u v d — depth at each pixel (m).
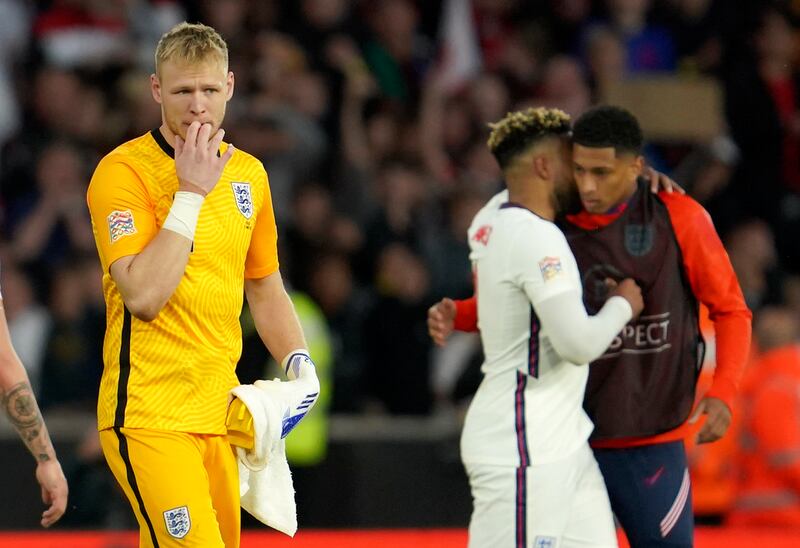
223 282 15.97
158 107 36.81
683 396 18.36
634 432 18.17
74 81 38.41
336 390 32.25
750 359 28.55
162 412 15.69
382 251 35.50
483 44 43.12
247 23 39.88
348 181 37.50
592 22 43.34
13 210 36.53
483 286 17.89
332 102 39.16
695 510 28.33
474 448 17.67
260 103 37.59
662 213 18.33
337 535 26.20
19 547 25.08
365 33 41.22
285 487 16.61
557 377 17.53
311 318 31.03
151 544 15.80
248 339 29.12
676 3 42.56
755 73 40.28
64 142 37.50
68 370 32.34
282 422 16.06
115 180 15.82
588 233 18.30
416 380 33.25
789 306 34.84
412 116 40.03
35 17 39.94
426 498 31.20
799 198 40.22
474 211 37.41
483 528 17.53
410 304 33.53
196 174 15.46
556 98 41.25
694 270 18.28
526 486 17.25
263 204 16.69
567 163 18.02
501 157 18.09
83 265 33.53
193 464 15.72
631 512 18.38
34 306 34.22
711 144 38.78
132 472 15.68
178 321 15.72
